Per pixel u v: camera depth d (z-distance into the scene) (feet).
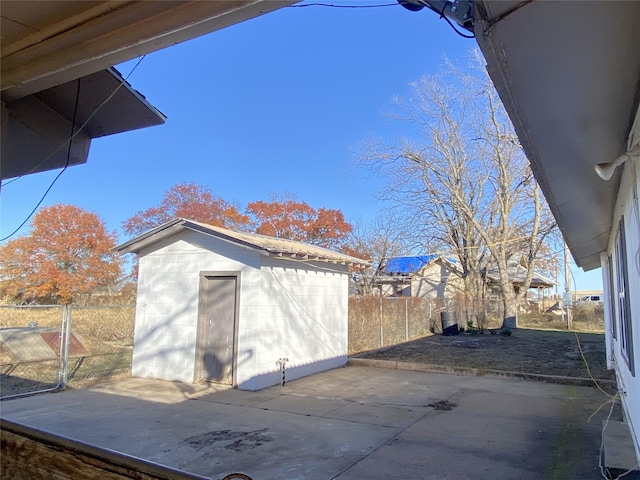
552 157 9.15
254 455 14.35
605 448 13.69
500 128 61.82
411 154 67.46
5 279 68.49
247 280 25.44
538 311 78.89
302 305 29.17
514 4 4.18
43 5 4.57
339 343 33.40
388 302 48.65
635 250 11.76
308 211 87.66
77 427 17.40
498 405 21.22
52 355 33.37
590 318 66.64
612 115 7.25
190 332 26.89
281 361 26.40
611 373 28.50
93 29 4.80
